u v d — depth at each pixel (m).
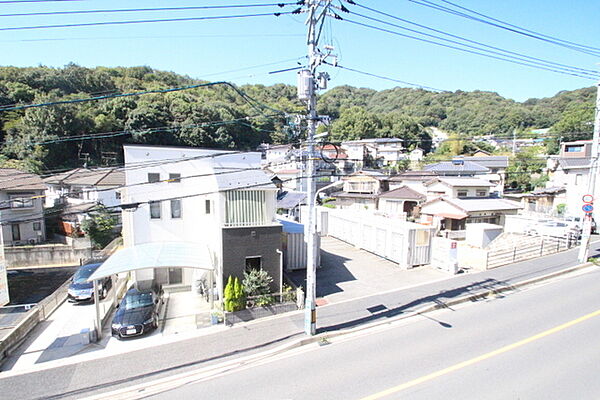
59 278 19.36
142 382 7.89
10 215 24.11
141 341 10.11
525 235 22.61
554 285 13.55
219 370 8.27
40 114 36.22
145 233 15.08
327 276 15.31
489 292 12.81
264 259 12.59
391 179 37.59
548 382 7.07
